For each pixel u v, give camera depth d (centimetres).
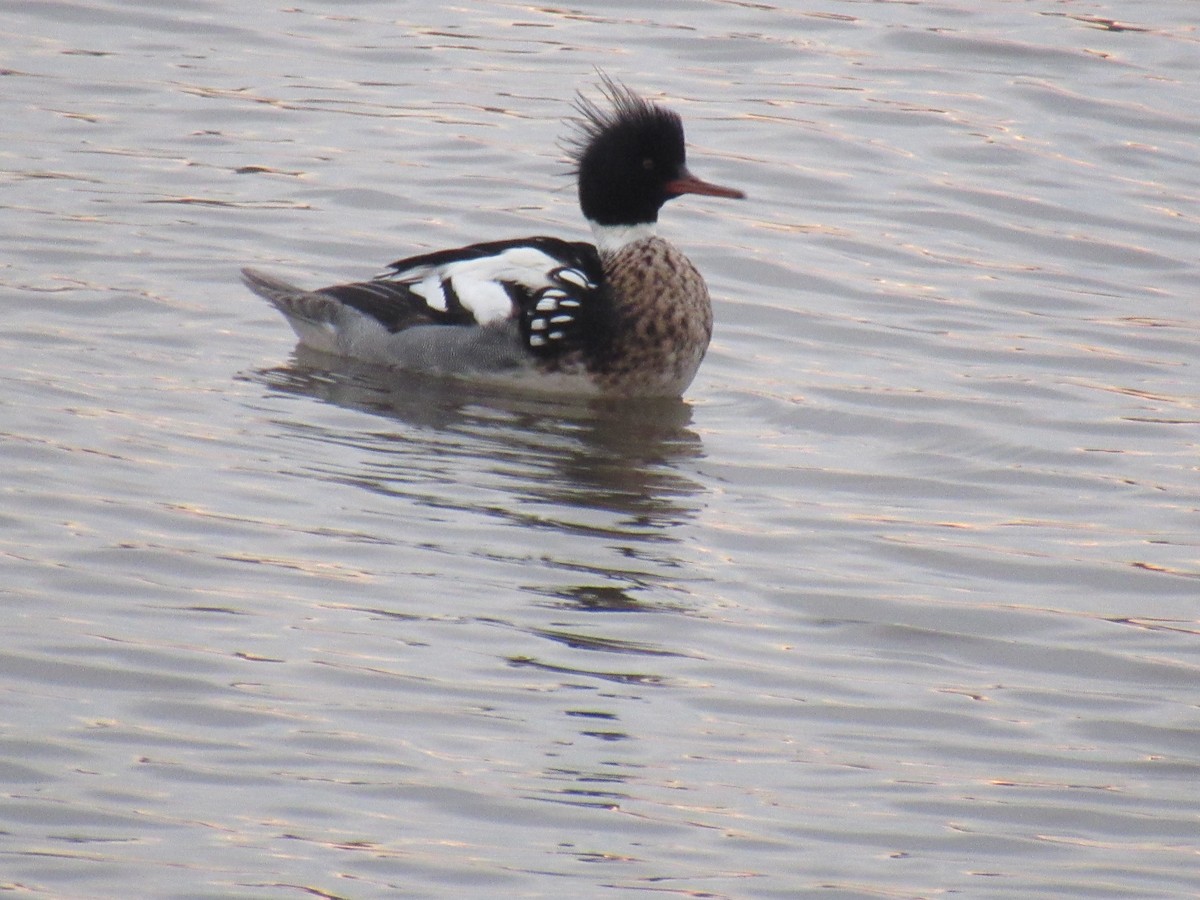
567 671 1180
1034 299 1936
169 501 1374
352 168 2142
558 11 2675
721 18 2659
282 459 1470
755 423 1622
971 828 1040
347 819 1012
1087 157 2288
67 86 2322
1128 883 995
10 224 1922
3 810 998
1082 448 1590
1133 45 2602
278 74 2406
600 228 1719
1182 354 1816
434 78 2414
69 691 1118
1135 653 1250
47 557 1277
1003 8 2727
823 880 983
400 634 1208
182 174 2095
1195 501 1493
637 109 1731
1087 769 1108
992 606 1305
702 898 961
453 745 1090
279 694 1130
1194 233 2108
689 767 1084
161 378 1619
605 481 1472
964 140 2309
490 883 965
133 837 984
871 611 1288
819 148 2275
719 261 1988
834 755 1109
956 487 1509
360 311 1709
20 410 1514
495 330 1655
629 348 1639
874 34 2622
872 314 1881
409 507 1396
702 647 1223
